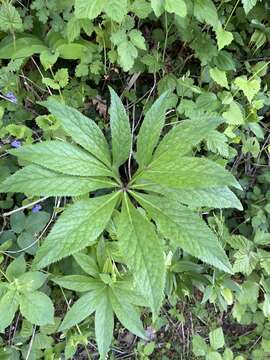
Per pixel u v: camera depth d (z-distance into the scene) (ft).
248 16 1.90
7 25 1.61
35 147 1.22
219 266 1.17
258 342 2.31
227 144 1.83
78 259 1.50
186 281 1.84
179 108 1.80
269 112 2.13
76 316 1.45
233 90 1.86
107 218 1.21
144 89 1.97
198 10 1.63
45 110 1.83
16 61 1.62
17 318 1.75
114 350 2.16
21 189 1.20
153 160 1.27
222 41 1.66
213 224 1.99
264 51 2.05
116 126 1.33
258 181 2.18
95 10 1.32
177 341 2.26
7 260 1.65
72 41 1.71
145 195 1.27
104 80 1.91
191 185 1.17
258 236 2.00
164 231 1.19
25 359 1.72
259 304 2.12
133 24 1.59
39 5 1.67
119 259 1.51
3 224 1.69
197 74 1.99
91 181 1.26
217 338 2.00
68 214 1.19
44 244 1.15
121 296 1.49
